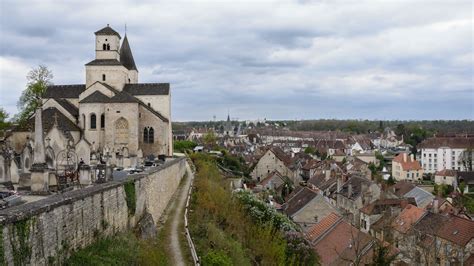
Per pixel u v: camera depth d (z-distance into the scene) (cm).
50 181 3195
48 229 1905
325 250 4862
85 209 2297
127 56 9406
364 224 7094
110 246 2516
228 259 3188
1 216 1633
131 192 3136
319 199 6475
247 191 6781
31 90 8600
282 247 4497
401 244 5434
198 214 4319
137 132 7388
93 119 7319
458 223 5481
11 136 6569
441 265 5384
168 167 4978
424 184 13462
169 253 3122
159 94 8400
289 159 13212
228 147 18100
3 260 1585
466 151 16250
